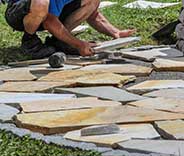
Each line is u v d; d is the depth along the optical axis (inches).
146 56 360.8
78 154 193.8
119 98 269.0
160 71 326.6
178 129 218.4
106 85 295.9
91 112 244.5
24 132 222.1
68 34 365.7
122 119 233.3
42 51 373.1
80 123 229.0
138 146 202.1
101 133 217.2
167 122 227.5
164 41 422.0
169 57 357.1
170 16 470.9
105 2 526.6
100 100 266.7
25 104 258.7
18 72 329.4
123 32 404.5
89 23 402.9
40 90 287.4
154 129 222.2
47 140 211.9
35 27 360.5
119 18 469.7
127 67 334.3
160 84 293.6
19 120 234.1
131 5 510.9
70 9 382.3
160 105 253.6
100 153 194.9
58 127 224.4
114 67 336.2
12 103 262.1
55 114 242.5
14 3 364.5
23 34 397.1
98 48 368.2
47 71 331.6
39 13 353.1
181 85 291.0
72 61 358.6
